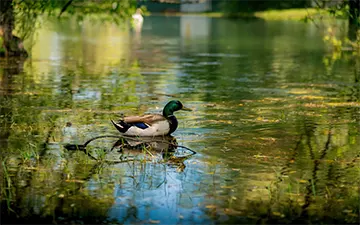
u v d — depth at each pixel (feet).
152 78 60.44
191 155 31.45
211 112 42.57
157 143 33.83
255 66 71.00
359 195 25.45
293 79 59.88
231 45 99.30
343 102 46.52
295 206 24.27
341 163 29.96
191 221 22.88
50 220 22.93
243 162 30.12
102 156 30.89
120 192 25.81
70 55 81.61
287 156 31.17
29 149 32.35
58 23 143.43
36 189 26.09
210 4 217.56
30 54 78.69
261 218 23.15
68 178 27.53
